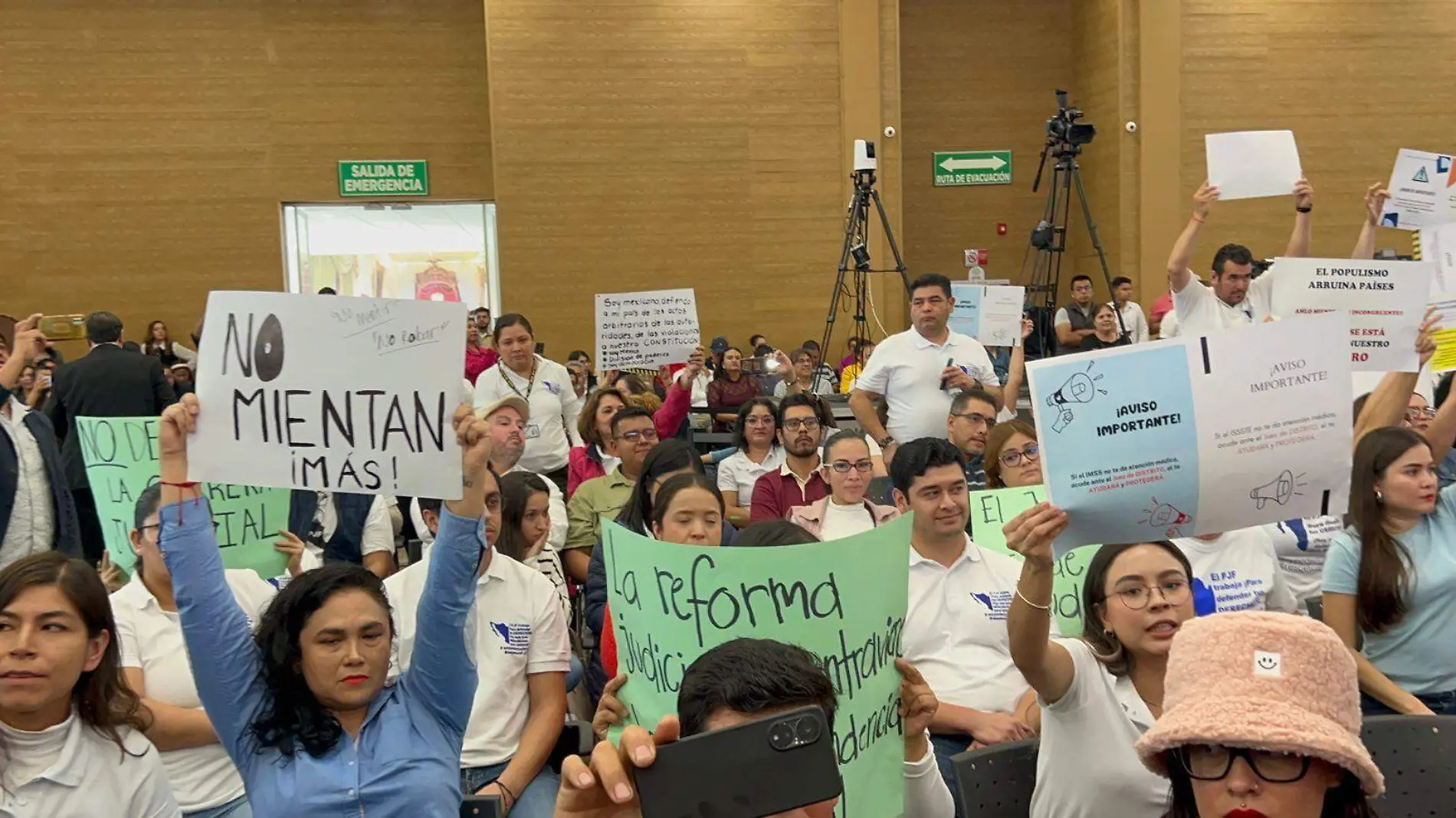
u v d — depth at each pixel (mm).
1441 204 5617
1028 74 13820
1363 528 3086
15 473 4336
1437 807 2238
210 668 2180
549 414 6637
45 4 12047
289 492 3420
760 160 12672
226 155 12422
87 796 2105
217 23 12320
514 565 3232
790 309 12828
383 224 12945
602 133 12477
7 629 2033
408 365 2191
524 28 12297
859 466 4082
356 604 2158
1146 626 2227
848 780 2047
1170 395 2023
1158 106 12711
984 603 3229
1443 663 3053
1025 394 7516
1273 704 1234
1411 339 3848
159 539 2191
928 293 5312
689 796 1175
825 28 12648
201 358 2221
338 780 2139
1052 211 10250
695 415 8633
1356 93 12992
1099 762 2232
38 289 12227
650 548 2117
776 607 2049
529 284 12516
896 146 12820
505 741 3086
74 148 12188
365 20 12578
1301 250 5570
